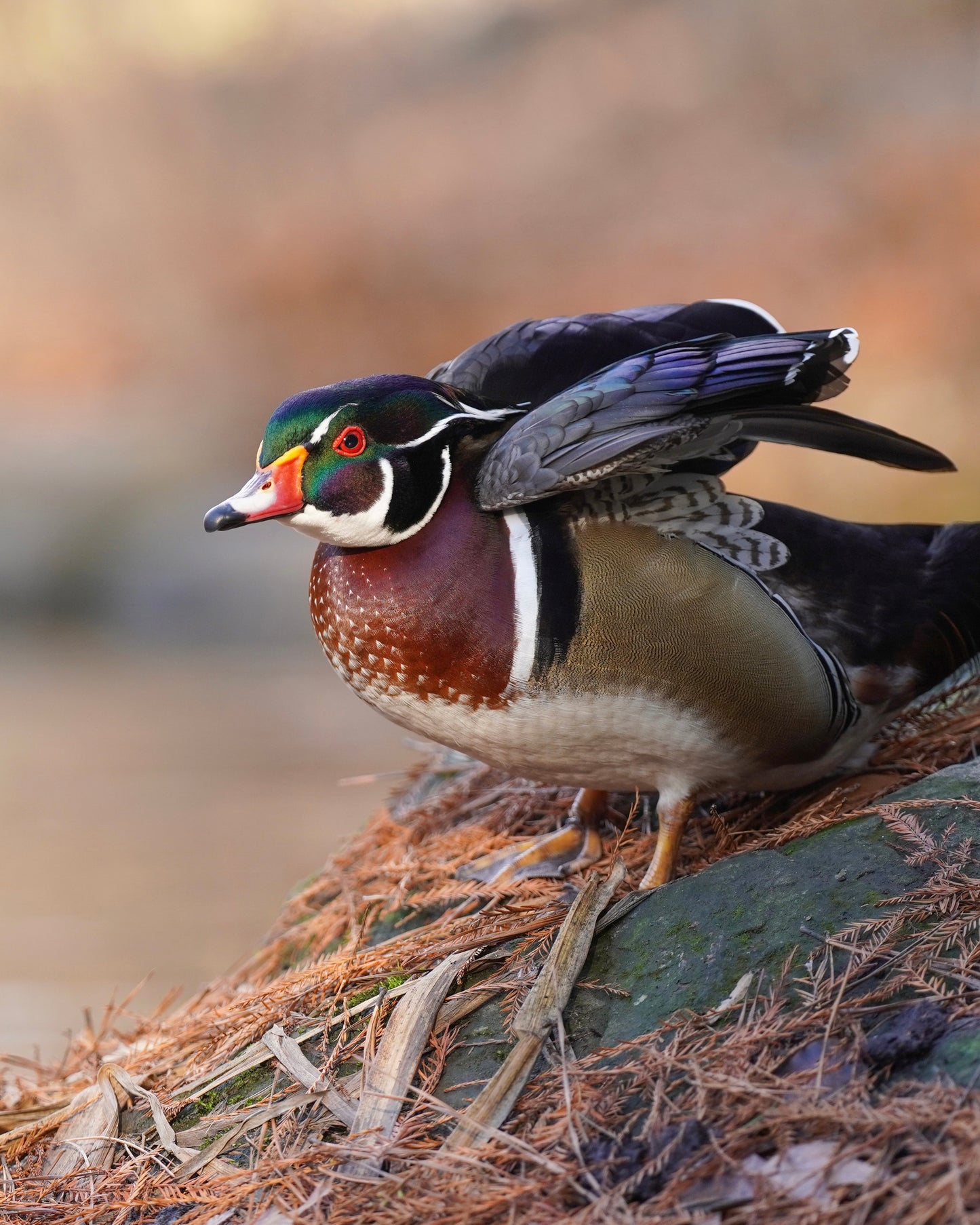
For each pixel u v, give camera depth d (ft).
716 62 92.94
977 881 13.26
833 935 13.37
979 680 17.98
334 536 15.47
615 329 17.58
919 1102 10.85
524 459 14.96
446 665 15.42
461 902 17.74
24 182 100.22
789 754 16.61
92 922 29.45
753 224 77.87
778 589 16.62
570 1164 11.71
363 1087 13.65
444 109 98.89
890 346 63.77
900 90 85.20
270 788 37.42
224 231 93.20
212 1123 14.23
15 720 44.32
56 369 84.74
